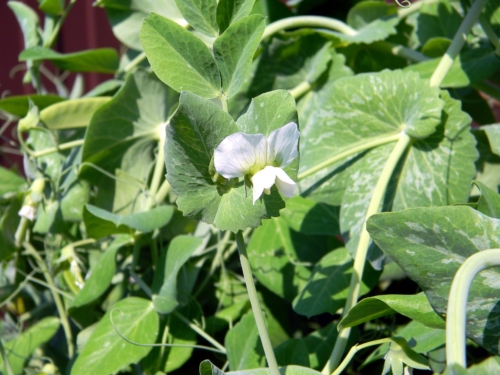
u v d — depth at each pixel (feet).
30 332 1.77
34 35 2.00
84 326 1.77
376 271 1.59
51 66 3.34
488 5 1.70
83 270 1.82
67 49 3.31
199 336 1.73
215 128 1.26
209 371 1.28
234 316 1.72
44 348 1.85
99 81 3.40
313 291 1.58
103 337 1.58
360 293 1.57
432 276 1.26
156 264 1.69
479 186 1.38
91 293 1.61
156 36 1.33
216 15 1.35
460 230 1.26
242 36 1.32
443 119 1.57
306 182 1.69
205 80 1.35
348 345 1.61
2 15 3.33
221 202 1.29
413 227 1.26
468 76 1.68
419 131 1.54
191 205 1.29
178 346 1.62
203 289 1.84
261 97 1.29
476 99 1.98
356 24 1.89
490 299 1.28
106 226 1.66
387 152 1.61
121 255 1.83
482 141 1.71
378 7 1.86
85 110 1.79
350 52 1.90
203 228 1.83
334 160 1.57
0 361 1.72
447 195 1.56
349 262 1.61
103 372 1.53
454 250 1.26
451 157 1.56
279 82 1.84
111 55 1.96
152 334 1.58
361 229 1.57
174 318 1.68
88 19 3.29
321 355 1.60
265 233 1.73
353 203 1.60
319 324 1.88
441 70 1.61
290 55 1.82
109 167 1.81
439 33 1.87
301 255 1.72
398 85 1.57
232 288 1.82
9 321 1.93
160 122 1.83
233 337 1.56
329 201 1.66
